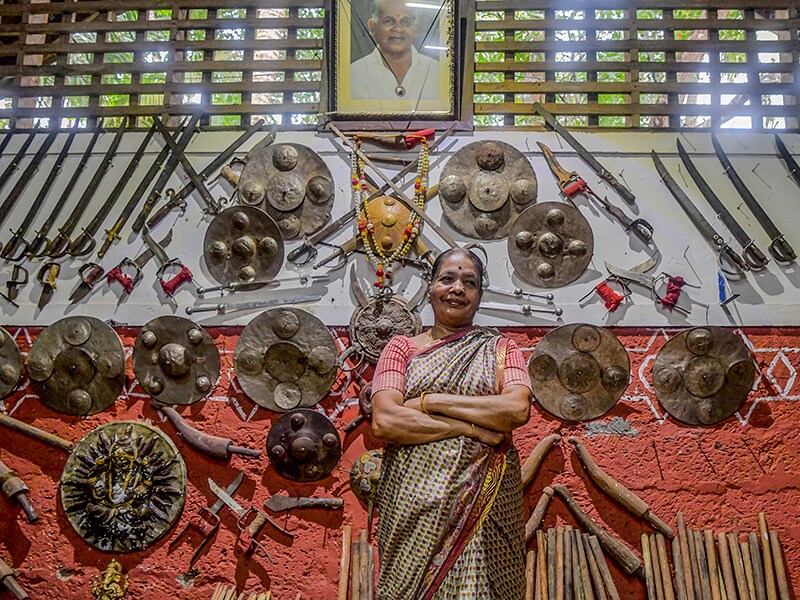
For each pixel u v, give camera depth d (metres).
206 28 4.52
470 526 2.53
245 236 4.10
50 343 4.02
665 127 4.28
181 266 4.12
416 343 2.91
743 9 4.47
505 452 2.65
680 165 4.22
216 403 3.95
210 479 3.86
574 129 4.27
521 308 4.02
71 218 4.19
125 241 4.17
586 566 3.66
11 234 4.23
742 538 3.75
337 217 4.15
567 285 4.05
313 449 3.80
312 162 4.20
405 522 2.54
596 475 3.77
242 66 4.46
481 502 2.56
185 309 4.06
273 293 4.07
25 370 4.05
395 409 2.64
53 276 4.12
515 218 4.11
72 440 3.95
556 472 3.83
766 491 3.81
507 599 2.54
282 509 3.80
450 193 4.11
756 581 3.63
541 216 4.08
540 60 4.43
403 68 4.29
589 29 4.44
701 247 4.10
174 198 4.17
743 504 3.80
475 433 2.60
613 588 3.61
